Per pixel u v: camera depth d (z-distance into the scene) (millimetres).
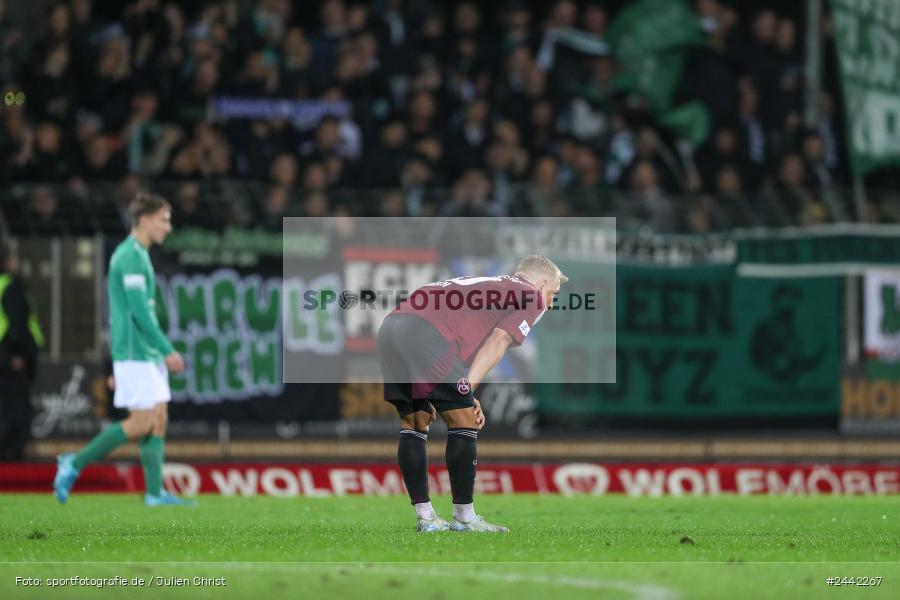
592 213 50156
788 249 47562
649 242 46969
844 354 47375
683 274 47156
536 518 31781
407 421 25250
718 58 63875
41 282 43531
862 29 60594
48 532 26000
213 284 44375
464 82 62000
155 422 37094
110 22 64250
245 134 56375
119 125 56062
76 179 49844
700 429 47156
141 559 20938
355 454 45250
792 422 47344
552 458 46219
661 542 24141
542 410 46250
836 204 50312
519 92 60781
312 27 67625
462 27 63750
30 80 56750
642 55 64188
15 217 43562
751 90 63031
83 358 43812
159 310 43938
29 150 52438
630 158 60594
